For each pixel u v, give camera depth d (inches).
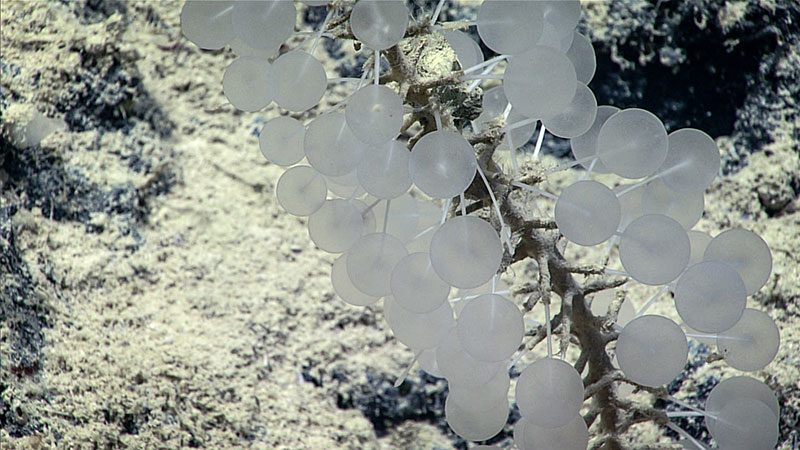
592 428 20.9
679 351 16.5
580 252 24.3
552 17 17.6
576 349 22.8
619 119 16.9
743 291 16.6
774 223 23.4
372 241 17.0
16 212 23.3
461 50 18.4
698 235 18.8
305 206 17.5
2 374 21.6
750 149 24.0
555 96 16.4
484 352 16.4
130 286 23.5
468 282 16.1
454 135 16.0
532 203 18.7
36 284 22.8
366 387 22.9
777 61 23.9
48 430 21.4
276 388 22.7
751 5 23.9
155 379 22.2
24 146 23.9
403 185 16.6
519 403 16.7
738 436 17.6
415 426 22.8
